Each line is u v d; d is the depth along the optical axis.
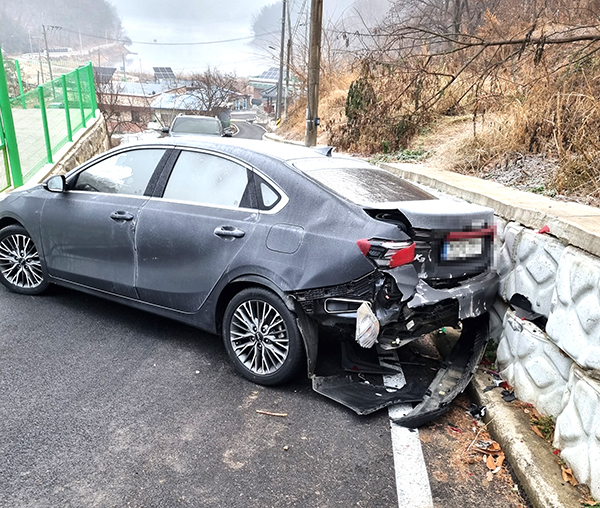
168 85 82.19
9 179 9.22
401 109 11.75
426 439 3.22
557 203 4.36
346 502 2.62
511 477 2.88
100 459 2.80
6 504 2.42
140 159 4.50
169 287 4.08
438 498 2.69
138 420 3.20
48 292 5.31
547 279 3.35
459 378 3.75
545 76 7.37
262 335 3.68
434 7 13.41
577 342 2.78
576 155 6.25
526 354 3.42
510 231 3.89
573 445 2.73
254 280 3.63
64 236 4.71
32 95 10.57
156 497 2.55
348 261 3.26
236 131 50.81
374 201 3.59
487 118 8.87
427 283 3.42
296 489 2.69
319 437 3.17
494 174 7.29
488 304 3.79
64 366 3.81
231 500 2.57
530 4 9.55
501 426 3.18
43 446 2.87
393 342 3.40
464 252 3.61
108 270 4.46
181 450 2.94
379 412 3.51
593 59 7.19
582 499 2.52
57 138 12.59
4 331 4.31
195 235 3.92
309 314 3.45
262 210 3.75
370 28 9.48
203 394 3.58
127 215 4.28
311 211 3.55
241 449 2.99
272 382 3.69
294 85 29.67
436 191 6.45
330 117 20.28
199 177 4.14
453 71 10.77
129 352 4.12
